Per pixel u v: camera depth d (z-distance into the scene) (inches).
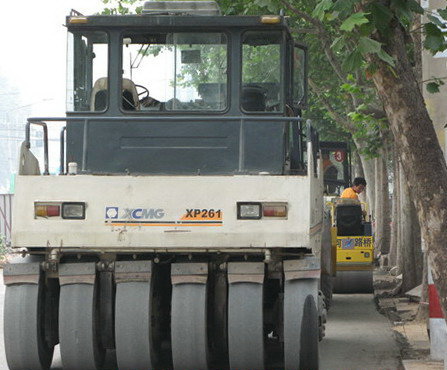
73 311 689.6
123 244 671.8
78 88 756.6
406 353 838.5
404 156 562.9
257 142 733.3
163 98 749.3
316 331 676.1
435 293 784.3
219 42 745.0
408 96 556.7
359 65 526.9
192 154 737.6
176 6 778.2
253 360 682.8
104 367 754.2
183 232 669.3
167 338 767.7
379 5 534.9
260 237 663.8
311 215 677.3
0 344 865.5
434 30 578.6
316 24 1374.3
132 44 753.0
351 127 2022.6
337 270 1322.6
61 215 676.7
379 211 2156.7
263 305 695.1
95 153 744.3
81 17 752.3
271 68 741.9
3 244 2111.2
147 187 672.4
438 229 555.2
